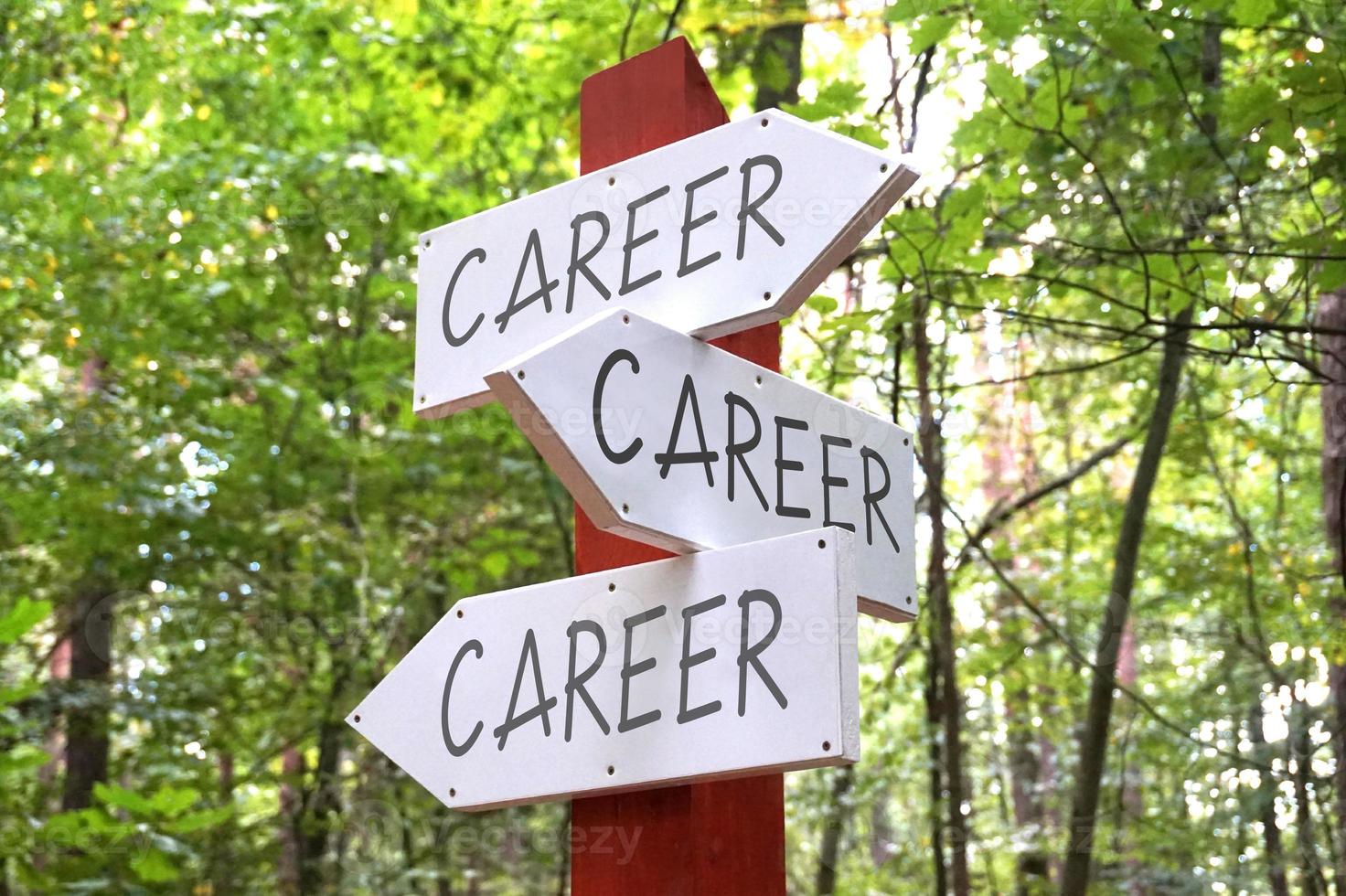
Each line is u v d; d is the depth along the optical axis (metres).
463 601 1.70
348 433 8.13
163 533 7.36
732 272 1.61
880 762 7.30
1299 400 6.70
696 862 1.56
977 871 8.42
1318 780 5.11
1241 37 4.51
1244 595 6.06
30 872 3.66
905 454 1.89
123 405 7.39
